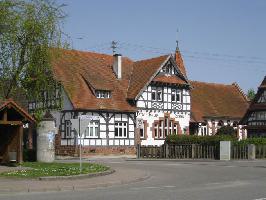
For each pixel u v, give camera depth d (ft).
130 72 178.29
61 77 152.76
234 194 51.72
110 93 161.17
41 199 47.62
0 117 92.53
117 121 159.63
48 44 106.42
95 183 63.21
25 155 109.81
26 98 113.80
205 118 194.39
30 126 152.76
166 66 173.99
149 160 134.62
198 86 208.54
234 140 141.38
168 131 173.58
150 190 56.54
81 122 75.15
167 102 173.88
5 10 101.96
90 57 172.35
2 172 76.07
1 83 106.52
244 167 103.55
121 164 111.34
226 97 214.69
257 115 195.72
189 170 93.86
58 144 155.33
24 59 105.70
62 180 67.31
